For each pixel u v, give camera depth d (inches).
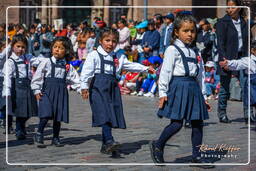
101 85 375.9
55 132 418.0
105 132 370.0
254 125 533.3
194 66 346.3
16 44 441.4
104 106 371.6
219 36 550.0
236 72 571.8
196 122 348.8
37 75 412.2
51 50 424.8
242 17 557.3
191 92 341.7
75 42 1042.7
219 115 552.7
